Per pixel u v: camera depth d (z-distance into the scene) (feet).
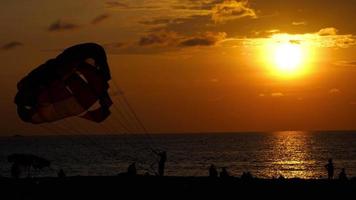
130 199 118.32
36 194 127.54
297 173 302.45
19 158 157.69
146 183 130.21
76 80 101.71
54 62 101.04
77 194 125.29
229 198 119.03
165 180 134.51
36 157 159.33
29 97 99.60
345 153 504.84
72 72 101.55
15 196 126.00
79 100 101.91
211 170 151.94
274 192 124.57
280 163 386.52
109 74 101.65
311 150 571.28
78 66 101.40
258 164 377.50
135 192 124.26
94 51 101.45
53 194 126.62
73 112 102.22
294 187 129.59
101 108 102.01
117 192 124.98
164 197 119.55
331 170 163.84
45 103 100.89
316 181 138.51
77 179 144.25
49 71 100.22
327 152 525.75
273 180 140.56
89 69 101.65
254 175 289.12
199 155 502.38
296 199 118.42
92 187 131.23
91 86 101.76
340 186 129.90
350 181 136.36
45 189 132.87
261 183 134.10
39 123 101.50
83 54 100.99
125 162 414.62
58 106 101.55
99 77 101.50
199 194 122.21
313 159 424.87
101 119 102.47
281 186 130.52
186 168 343.05
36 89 99.60
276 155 485.97
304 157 452.76
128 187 128.26
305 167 347.77
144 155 537.24
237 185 131.44
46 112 101.19
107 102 101.81
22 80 100.68
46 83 100.01
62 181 141.79
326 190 126.21
